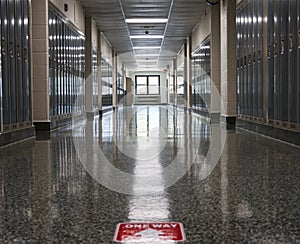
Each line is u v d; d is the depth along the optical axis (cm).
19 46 693
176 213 217
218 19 1345
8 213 219
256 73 814
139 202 242
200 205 234
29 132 731
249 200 246
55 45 974
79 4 1320
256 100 806
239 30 980
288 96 607
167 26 1770
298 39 558
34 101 884
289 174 339
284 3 622
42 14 880
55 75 975
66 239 175
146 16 1547
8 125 627
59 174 344
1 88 595
